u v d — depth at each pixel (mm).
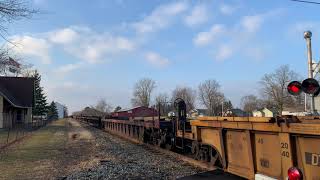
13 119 57594
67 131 44875
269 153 7414
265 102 90875
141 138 26016
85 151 21125
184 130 16297
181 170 13555
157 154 19016
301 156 6344
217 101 107812
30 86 65188
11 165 15625
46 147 23500
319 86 8297
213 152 12109
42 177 12812
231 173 8000
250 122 7965
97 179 12359
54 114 143250
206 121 11180
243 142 8664
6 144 24797
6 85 64062
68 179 12398
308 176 6195
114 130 41031
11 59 20484
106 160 16938
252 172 7980
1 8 15625
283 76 86688
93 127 61375
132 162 16266
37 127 52312
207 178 7395
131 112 61531
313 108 13477
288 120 6645
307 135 6137
